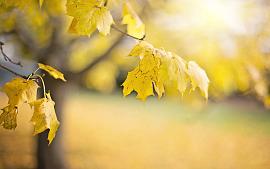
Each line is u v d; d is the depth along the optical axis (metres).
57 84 7.42
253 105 23.58
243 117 19.69
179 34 5.78
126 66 7.98
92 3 1.86
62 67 6.67
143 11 5.24
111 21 1.89
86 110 22.98
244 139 14.53
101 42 6.93
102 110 23.41
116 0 2.27
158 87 1.90
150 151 12.04
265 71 5.17
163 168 9.98
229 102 23.97
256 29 5.28
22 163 9.11
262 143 13.76
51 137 1.90
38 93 7.49
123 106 25.89
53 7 3.19
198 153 12.02
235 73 5.36
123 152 11.59
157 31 5.75
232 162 10.93
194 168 10.14
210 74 5.76
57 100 7.69
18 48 5.91
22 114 18.41
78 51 7.33
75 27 1.83
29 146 10.98
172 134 15.43
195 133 15.75
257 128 16.89
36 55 6.18
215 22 5.46
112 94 33.47
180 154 11.79
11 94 1.87
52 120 1.90
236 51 5.25
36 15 3.72
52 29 5.36
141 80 1.90
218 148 12.89
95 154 10.94
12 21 3.62
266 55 5.19
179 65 1.95
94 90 34.53
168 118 20.25
